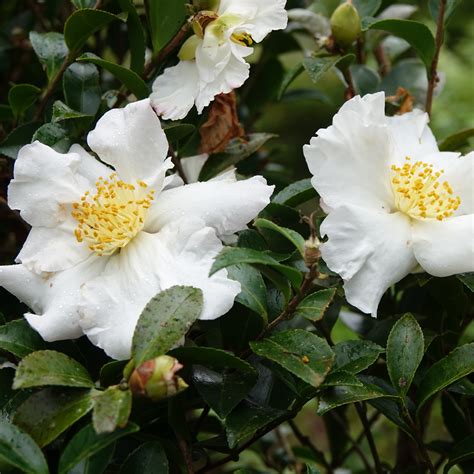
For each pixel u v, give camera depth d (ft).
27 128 1.67
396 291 1.72
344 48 1.73
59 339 1.47
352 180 1.53
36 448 1.38
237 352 1.55
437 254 1.52
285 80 1.77
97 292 1.47
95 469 1.41
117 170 1.54
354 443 1.96
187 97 1.60
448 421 1.73
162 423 1.55
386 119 1.61
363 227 1.51
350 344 1.51
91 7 1.70
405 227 1.53
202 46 1.58
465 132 1.75
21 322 1.50
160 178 1.53
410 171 1.56
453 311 1.64
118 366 1.43
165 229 1.50
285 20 1.59
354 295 1.50
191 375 1.50
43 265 1.50
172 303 1.42
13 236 1.95
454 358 1.50
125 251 1.51
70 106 1.66
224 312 1.43
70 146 1.59
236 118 1.72
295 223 1.61
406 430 1.54
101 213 1.51
